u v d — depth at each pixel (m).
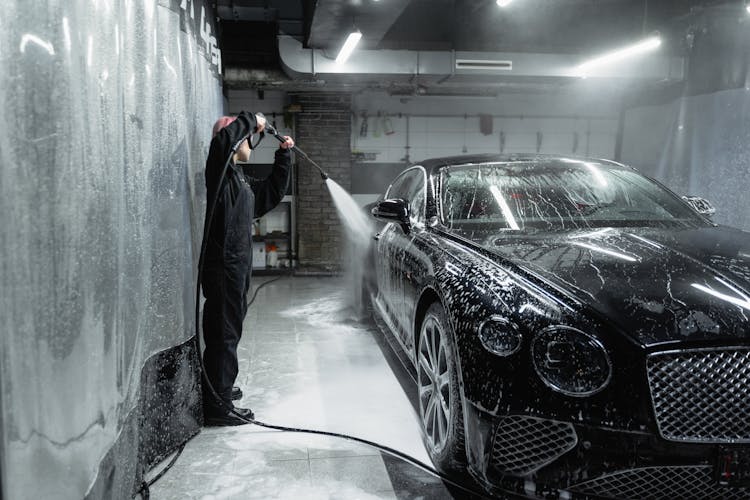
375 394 2.99
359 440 2.41
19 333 1.09
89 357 1.39
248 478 2.10
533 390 1.58
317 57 6.41
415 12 6.84
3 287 1.04
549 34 7.09
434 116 8.28
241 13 6.71
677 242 2.12
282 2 6.55
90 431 1.40
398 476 2.11
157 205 2.14
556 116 8.53
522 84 7.30
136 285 1.84
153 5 2.04
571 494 1.57
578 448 1.53
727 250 2.01
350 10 5.05
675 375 1.49
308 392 3.03
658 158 7.72
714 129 6.74
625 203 2.73
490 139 8.45
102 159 1.49
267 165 8.02
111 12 1.57
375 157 8.21
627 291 1.69
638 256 1.96
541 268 1.88
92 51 1.42
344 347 3.91
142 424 1.99
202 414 2.56
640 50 5.86
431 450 2.17
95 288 1.43
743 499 1.50
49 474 1.20
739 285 1.69
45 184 1.19
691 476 1.49
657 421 1.47
